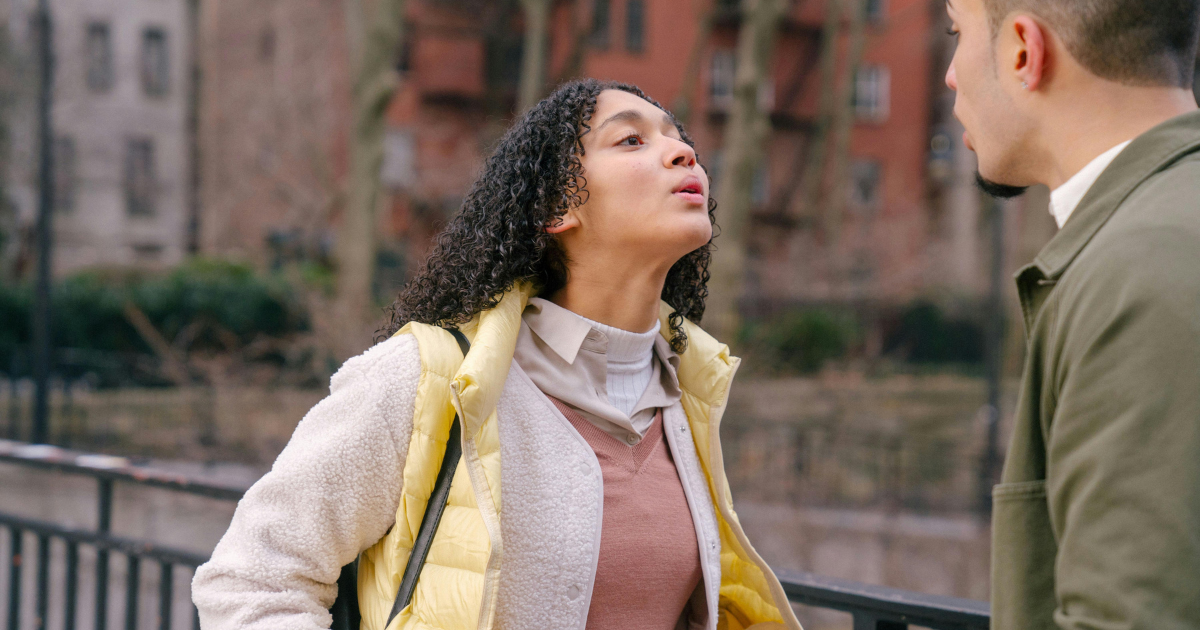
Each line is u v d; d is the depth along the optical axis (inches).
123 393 402.0
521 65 808.3
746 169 440.8
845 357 529.7
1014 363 615.5
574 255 52.2
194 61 835.4
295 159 628.7
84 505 284.0
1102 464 32.3
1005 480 40.3
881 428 414.9
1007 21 40.4
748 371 402.0
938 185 818.8
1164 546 30.5
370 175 459.5
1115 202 37.1
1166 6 37.0
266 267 601.3
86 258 791.7
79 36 807.7
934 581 273.1
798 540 284.0
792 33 892.0
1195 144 36.0
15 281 605.9
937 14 842.2
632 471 50.8
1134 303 32.7
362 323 312.5
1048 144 40.5
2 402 451.5
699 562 52.6
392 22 455.5
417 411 46.2
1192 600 30.0
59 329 552.4
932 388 528.7
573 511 46.9
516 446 47.8
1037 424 39.3
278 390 327.6
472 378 44.6
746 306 590.9
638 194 49.1
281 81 650.8
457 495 45.9
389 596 47.1
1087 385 33.6
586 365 51.3
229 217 679.1
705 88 856.3
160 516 267.4
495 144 55.9
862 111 914.7
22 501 289.3
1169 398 31.3
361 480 46.1
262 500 47.1
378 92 454.9
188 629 185.9
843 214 662.5
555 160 50.6
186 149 837.8
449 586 44.7
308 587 46.8
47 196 371.6
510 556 45.9
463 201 53.7
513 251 50.3
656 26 805.2
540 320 52.0
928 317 721.0
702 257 60.4
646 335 53.1
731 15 786.8
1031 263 39.8
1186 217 33.5
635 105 51.3
